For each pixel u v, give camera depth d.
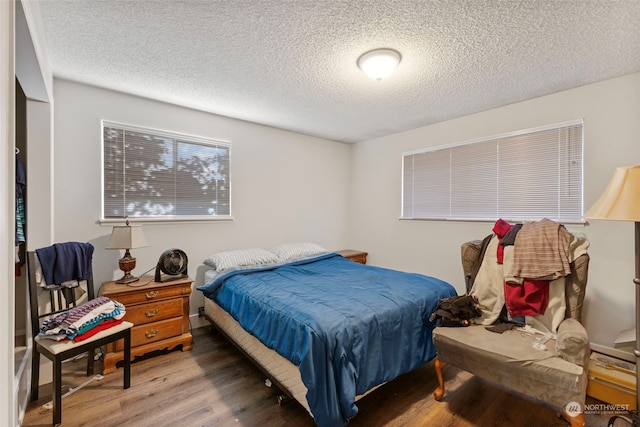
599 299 2.40
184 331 2.54
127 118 2.71
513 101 2.86
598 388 1.87
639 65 2.15
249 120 3.46
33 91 2.01
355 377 1.52
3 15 0.89
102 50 1.99
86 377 2.08
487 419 1.69
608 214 1.37
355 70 2.26
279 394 1.90
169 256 2.52
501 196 3.02
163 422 1.65
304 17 1.66
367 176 4.39
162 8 1.58
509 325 1.91
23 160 2.20
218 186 3.29
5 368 0.91
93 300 1.97
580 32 1.77
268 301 1.98
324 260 3.39
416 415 1.72
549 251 1.90
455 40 1.86
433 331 1.90
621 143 2.32
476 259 2.30
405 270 3.88
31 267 1.85
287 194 3.90
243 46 1.95
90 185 2.53
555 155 2.67
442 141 3.48
